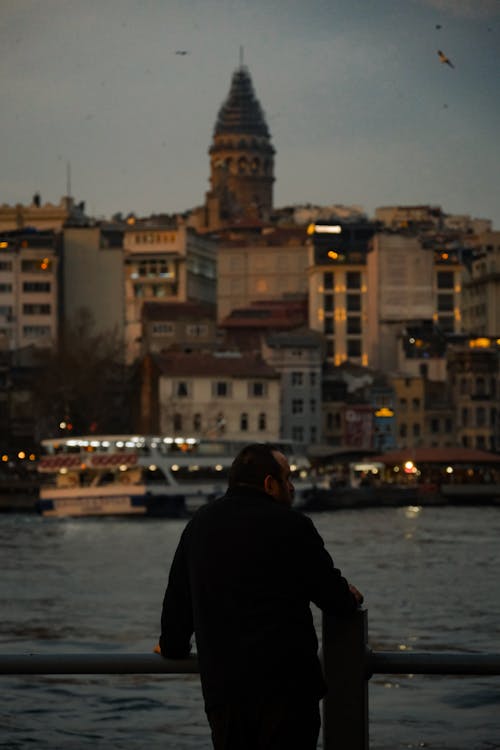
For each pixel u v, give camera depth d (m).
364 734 14.09
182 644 14.30
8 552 121.88
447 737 31.16
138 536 146.00
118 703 37.34
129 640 60.53
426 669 14.14
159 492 179.50
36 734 31.38
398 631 64.44
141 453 180.50
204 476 183.12
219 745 13.66
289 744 13.47
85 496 180.25
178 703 37.47
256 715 13.47
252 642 13.55
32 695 38.50
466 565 107.00
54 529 160.38
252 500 14.12
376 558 114.56
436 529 158.38
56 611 72.62
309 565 13.77
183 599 14.19
